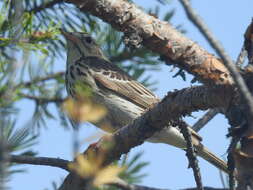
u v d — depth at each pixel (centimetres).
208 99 796
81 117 427
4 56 873
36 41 920
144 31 912
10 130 760
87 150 895
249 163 733
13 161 877
